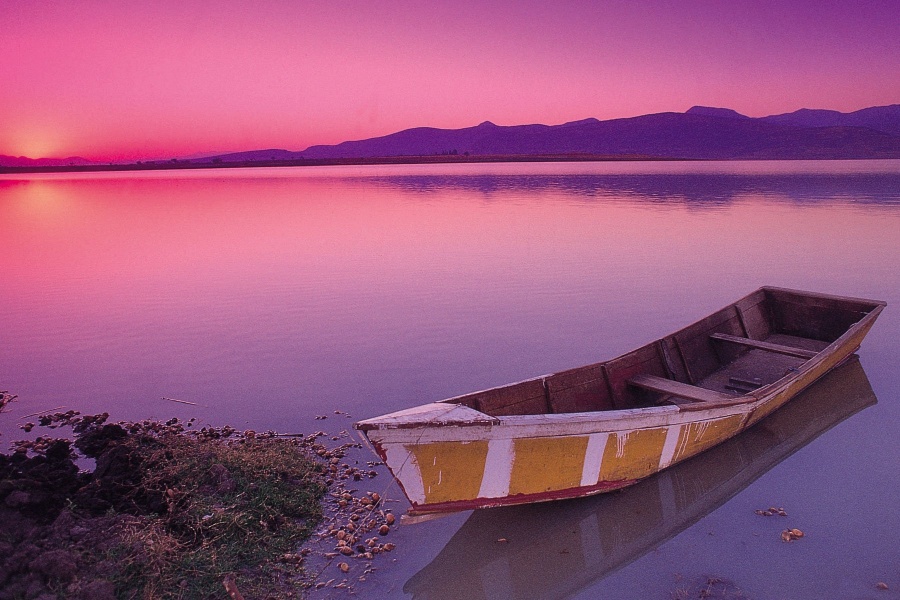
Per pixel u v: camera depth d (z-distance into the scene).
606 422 7.04
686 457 8.32
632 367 9.39
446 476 6.41
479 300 16.62
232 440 9.02
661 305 15.68
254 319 15.38
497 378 11.31
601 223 31.19
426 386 11.05
